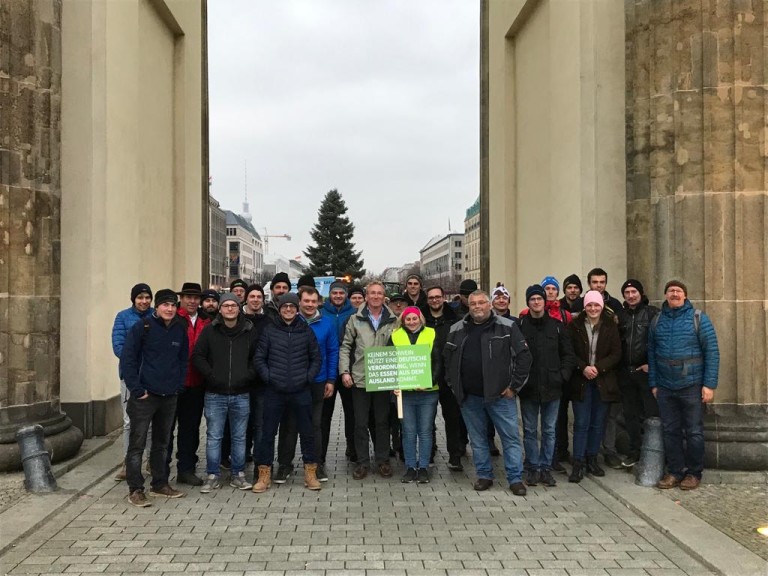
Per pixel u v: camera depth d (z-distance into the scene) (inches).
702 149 282.5
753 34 279.7
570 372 266.1
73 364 344.2
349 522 224.5
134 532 214.1
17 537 204.8
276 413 262.5
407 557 193.3
